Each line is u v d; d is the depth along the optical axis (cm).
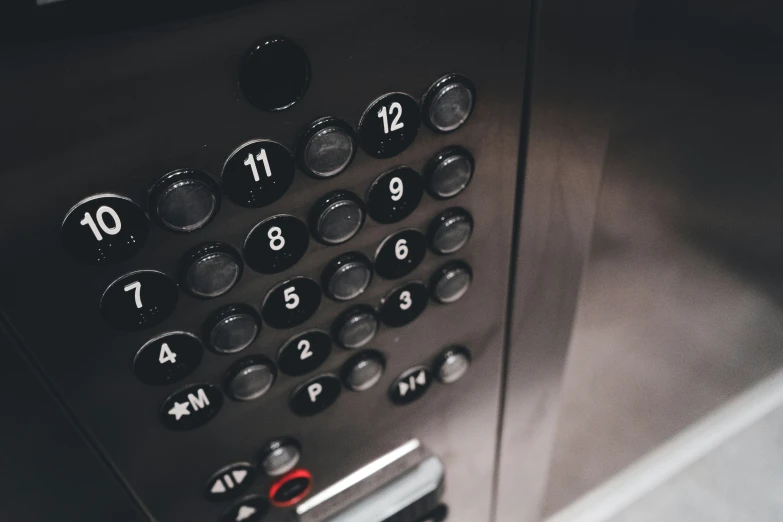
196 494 35
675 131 38
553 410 54
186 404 30
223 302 28
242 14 21
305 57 23
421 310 35
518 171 33
